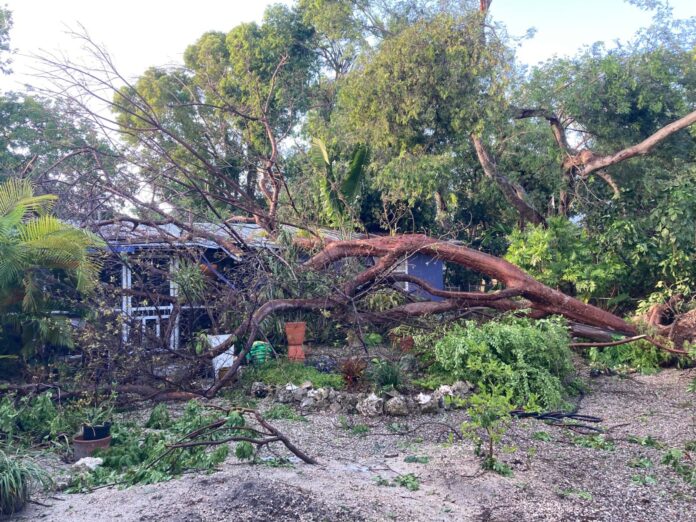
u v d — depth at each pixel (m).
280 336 10.53
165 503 4.38
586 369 10.82
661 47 17.81
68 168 10.16
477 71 15.65
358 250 10.95
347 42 22.50
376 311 10.77
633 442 6.68
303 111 22.53
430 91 15.84
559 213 19.12
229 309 9.55
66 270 8.14
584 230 14.83
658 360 11.17
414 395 8.32
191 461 5.31
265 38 23.78
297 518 4.13
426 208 21.19
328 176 12.87
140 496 4.57
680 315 10.90
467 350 8.66
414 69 15.64
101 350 8.08
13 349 8.20
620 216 14.90
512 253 14.27
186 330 10.48
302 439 6.53
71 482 4.99
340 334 11.20
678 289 11.86
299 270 9.92
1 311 7.77
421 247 10.77
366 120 16.62
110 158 10.62
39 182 9.63
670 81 17.56
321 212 13.38
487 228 22.73
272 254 10.10
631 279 13.54
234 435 6.21
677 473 5.61
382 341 11.39
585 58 17.97
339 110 19.77
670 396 9.05
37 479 4.59
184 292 9.27
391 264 10.54
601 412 8.11
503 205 22.02
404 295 11.30
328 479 5.04
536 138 19.00
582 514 4.61
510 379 8.17
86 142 11.05
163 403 7.52
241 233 12.38
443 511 4.53
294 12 24.89
